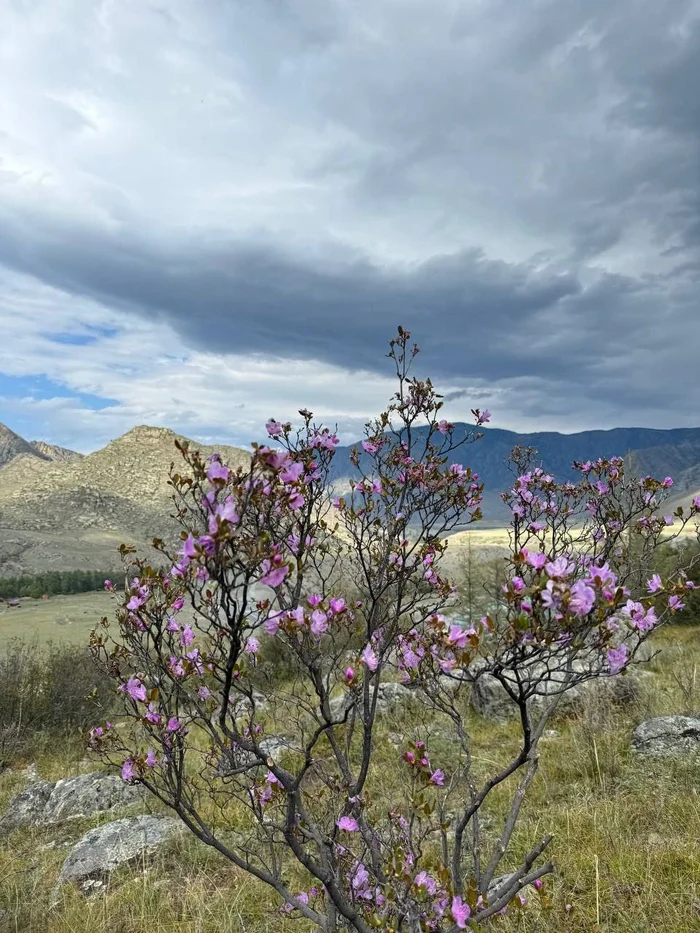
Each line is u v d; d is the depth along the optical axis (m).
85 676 10.63
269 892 3.95
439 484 2.63
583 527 3.21
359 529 2.67
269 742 4.40
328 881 1.98
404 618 2.73
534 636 1.65
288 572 1.68
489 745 6.25
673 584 1.97
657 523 2.97
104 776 6.98
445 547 2.64
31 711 10.53
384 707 7.27
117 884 4.41
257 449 1.60
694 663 8.14
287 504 1.87
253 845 4.29
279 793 2.40
